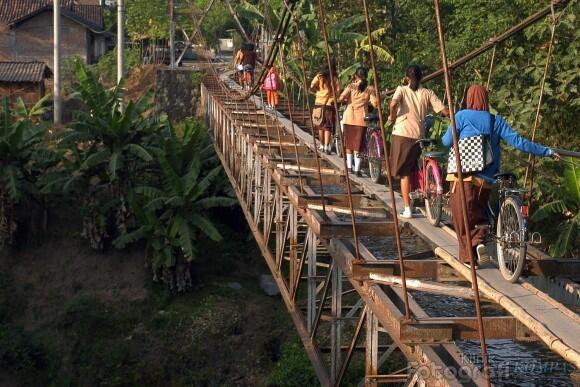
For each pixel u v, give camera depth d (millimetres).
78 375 25406
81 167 27719
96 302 27219
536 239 6148
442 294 5996
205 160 28188
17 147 28062
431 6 20984
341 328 8219
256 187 15445
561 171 14703
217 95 26500
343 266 7242
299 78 24438
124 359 25422
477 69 16047
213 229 26922
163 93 33844
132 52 41906
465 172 6293
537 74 13523
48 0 46062
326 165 12945
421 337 5113
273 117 20344
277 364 23625
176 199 26375
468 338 5191
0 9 45375
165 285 27562
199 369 25172
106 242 29078
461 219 6414
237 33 37188
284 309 26781
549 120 13875
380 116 5293
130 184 28516
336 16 24766
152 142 28578
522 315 5168
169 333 25922
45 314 27250
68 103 36969
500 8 15555
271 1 26016
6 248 29125
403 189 8555
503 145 13945
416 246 7660
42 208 29703
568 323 5191
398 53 22188
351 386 17203
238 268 29109
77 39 43250
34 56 42812
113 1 60594
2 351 25453
